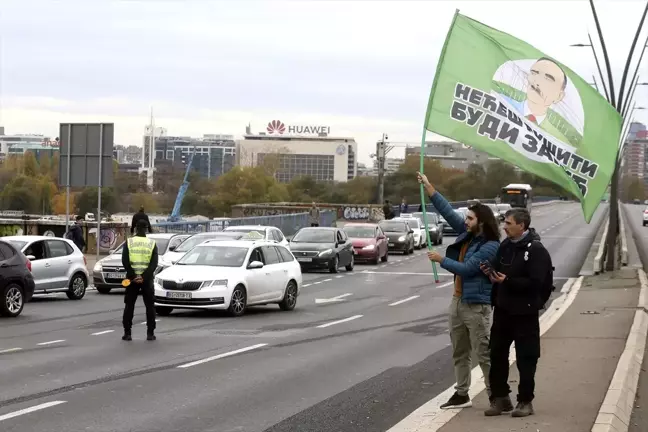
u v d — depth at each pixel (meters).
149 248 16.09
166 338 16.52
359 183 141.38
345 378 12.50
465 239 9.59
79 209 102.25
